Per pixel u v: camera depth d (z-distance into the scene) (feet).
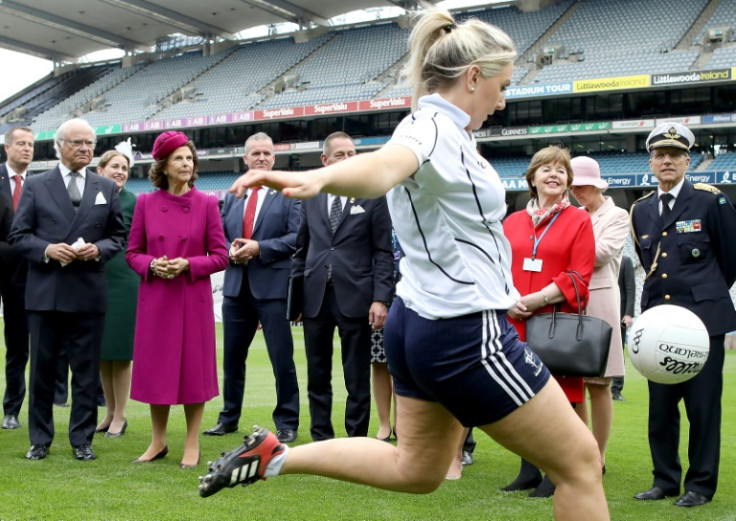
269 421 21.75
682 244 14.08
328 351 18.28
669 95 87.15
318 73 108.99
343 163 6.63
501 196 7.82
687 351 12.36
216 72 119.24
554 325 12.94
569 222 14.21
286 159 110.42
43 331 15.80
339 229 17.84
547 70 91.56
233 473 8.04
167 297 15.42
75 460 15.65
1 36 127.34
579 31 96.94
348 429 17.97
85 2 112.47
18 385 19.90
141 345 15.49
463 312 7.56
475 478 15.21
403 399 8.32
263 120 101.45
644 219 14.87
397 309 8.12
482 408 7.72
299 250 18.43
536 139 93.76
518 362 7.74
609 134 90.17
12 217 19.90
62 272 15.67
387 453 8.48
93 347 16.05
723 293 13.88
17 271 19.60
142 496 12.82
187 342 15.39
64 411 22.36
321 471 8.38
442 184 7.34
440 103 7.71
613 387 28.40
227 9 112.98
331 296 17.89
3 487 13.12
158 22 120.16
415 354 7.80
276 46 120.88
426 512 12.43
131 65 131.85
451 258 7.60
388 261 17.78
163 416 15.93
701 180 76.79
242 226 19.57
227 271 19.60
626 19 95.45
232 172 112.98
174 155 15.89
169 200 16.02
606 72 86.79
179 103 114.62
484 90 7.83
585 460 7.91
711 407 13.64
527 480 14.20
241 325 19.44
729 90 84.64
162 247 15.75
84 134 16.26
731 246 13.88
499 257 7.92
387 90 98.02
